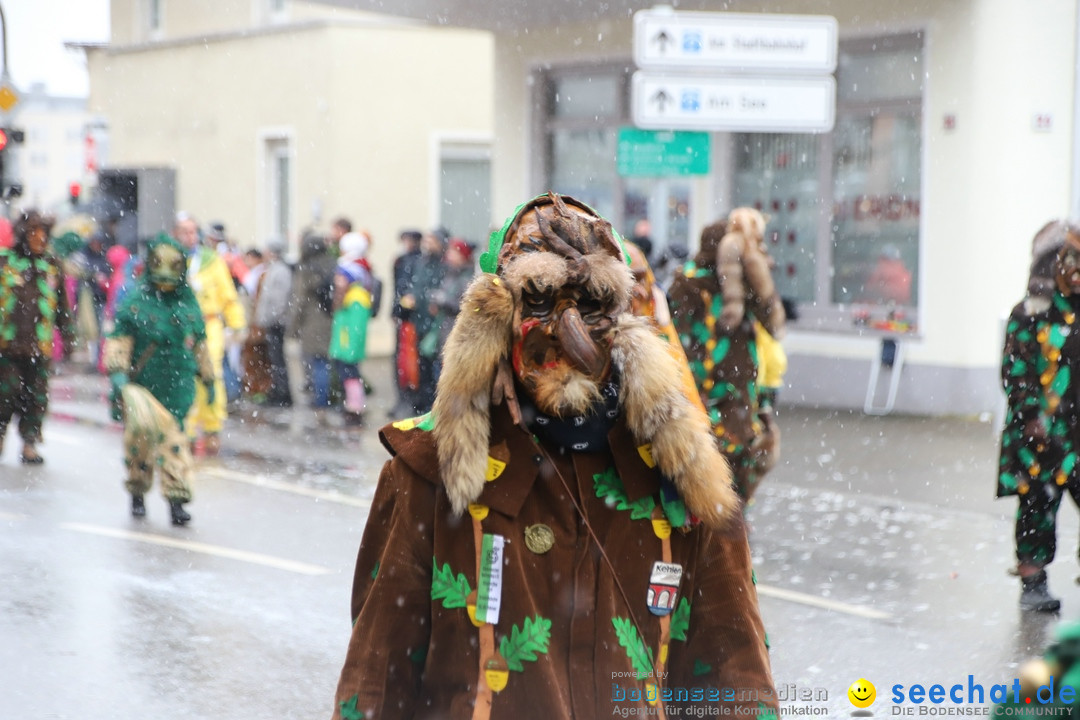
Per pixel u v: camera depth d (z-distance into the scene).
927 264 16.03
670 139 12.78
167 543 9.28
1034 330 7.48
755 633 2.74
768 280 7.71
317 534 9.66
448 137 26.25
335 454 13.70
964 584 8.22
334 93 25.09
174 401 10.10
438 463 2.68
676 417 2.61
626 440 2.69
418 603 2.70
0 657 6.60
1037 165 15.74
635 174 12.75
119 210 28.45
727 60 11.70
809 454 13.22
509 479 2.65
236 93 27.38
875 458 12.98
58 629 7.10
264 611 7.49
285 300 17.52
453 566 2.65
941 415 15.85
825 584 8.20
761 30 11.72
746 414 7.76
